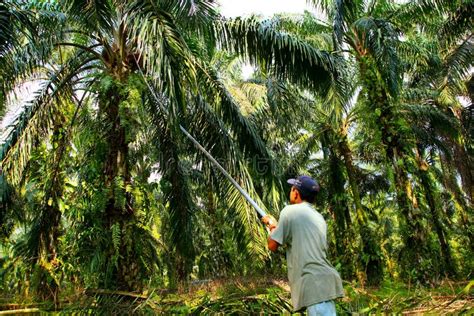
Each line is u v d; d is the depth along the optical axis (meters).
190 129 7.71
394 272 12.31
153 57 5.22
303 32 11.51
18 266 7.27
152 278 7.00
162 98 7.29
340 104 7.43
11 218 9.05
